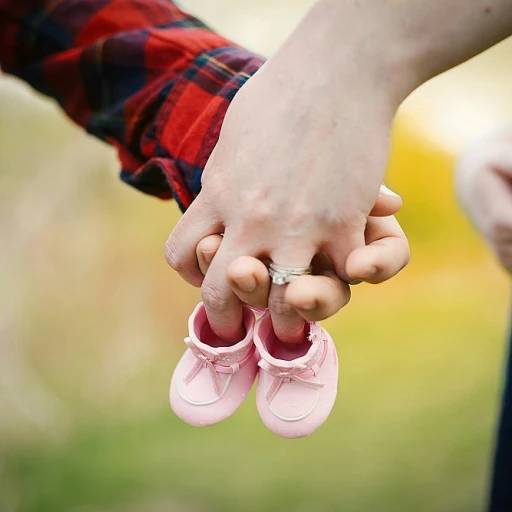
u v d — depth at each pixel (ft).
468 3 2.17
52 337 7.90
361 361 8.82
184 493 6.93
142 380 8.11
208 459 7.38
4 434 7.36
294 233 2.30
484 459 7.41
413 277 10.41
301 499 6.92
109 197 8.42
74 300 8.09
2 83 7.77
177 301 8.61
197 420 2.85
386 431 7.79
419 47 2.21
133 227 8.54
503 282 10.31
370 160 2.24
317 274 2.52
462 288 10.21
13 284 7.73
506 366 4.74
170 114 3.21
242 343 2.72
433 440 7.68
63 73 3.74
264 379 2.85
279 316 2.47
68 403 7.73
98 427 7.61
